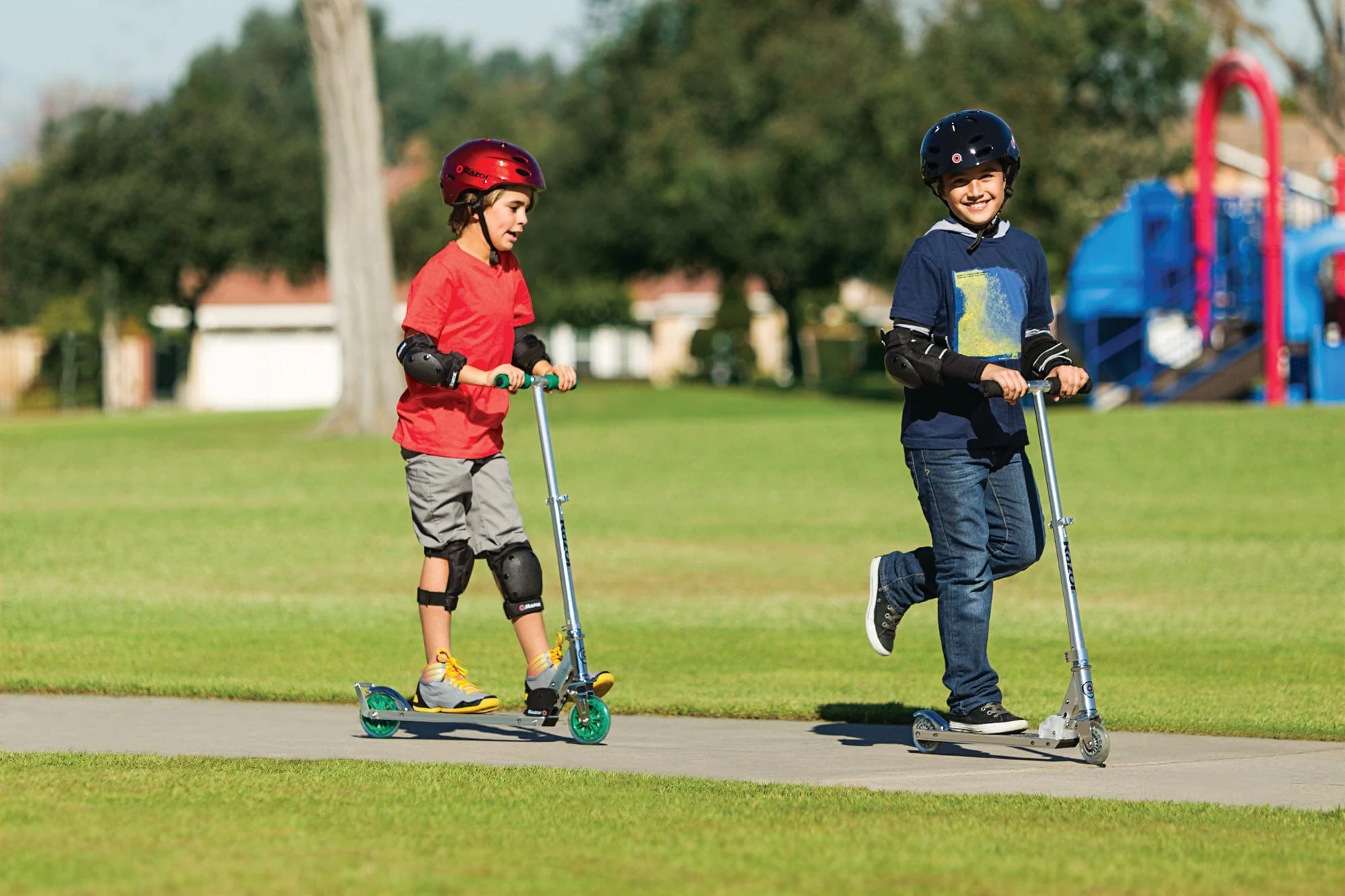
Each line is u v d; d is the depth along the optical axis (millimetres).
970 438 20406
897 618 21453
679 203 160625
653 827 15617
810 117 150875
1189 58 148125
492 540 22188
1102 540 48406
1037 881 13758
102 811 16031
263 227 188875
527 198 22219
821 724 23250
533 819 15938
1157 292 105500
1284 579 40406
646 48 172375
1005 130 20594
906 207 143625
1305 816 16531
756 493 63375
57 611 36062
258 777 18094
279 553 47062
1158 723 22625
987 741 20141
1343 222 97875
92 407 171125
